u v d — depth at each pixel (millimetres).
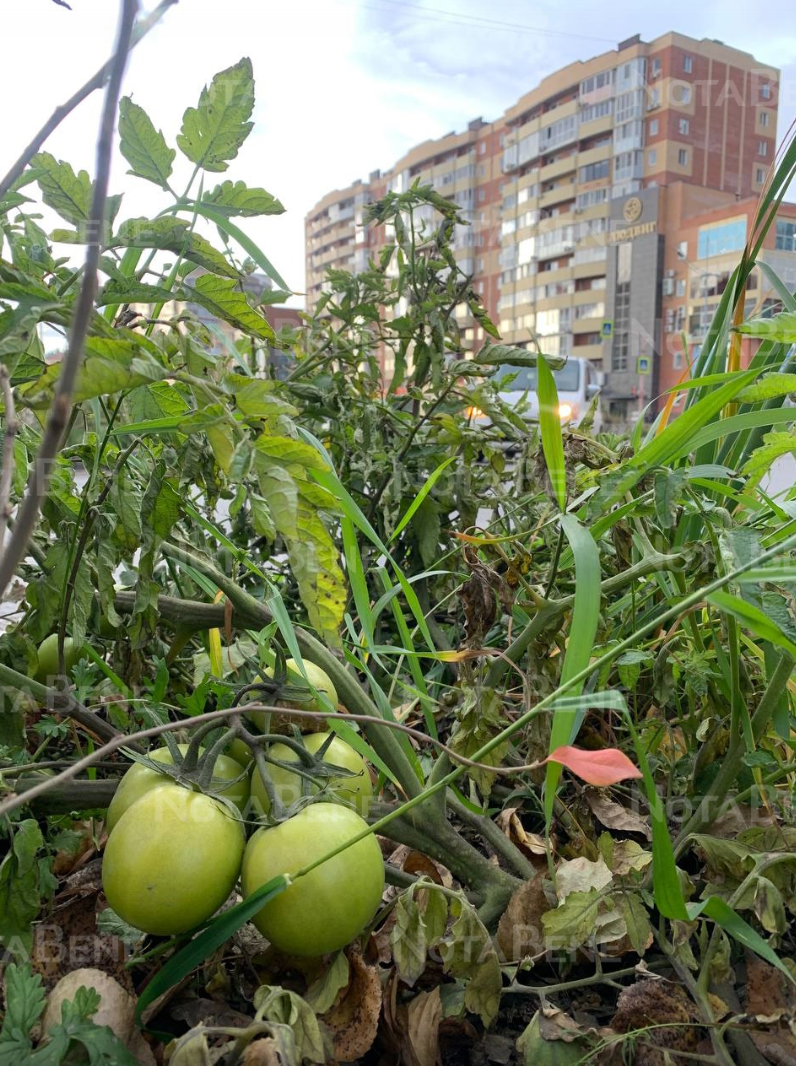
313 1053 805
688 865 1351
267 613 1265
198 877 862
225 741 944
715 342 1800
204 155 1056
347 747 1078
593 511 1056
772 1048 957
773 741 1264
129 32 584
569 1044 950
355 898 894
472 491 2010
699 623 1397
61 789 1077
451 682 1913
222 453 835
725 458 1722
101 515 1104
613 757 763
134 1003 912
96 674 1490
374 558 1940
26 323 759
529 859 1285
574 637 921
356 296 2186
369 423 1972
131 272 1240
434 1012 963
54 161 936
